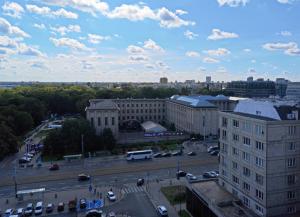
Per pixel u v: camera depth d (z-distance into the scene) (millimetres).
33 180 104062
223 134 83438
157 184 98500
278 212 65688
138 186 97000
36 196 89375
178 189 93625
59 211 79875
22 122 175250
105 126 156625
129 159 126875
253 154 68938
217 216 66438
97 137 142125
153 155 132500
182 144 154000
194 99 183875
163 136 169250
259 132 66312
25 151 144375
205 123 169625
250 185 70438
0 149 129000
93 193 91750
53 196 89875
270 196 64812
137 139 160500
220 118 84875
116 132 158125
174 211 78938
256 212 68188
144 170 113562
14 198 88812
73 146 136375
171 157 131000
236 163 76750
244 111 80750
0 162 126688
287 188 66312
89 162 125312
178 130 199125
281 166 65312
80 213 78688
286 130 65000
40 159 130500
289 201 66625
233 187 78188
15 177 107062
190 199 79312
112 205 82875
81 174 105938
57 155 134625
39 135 180250
